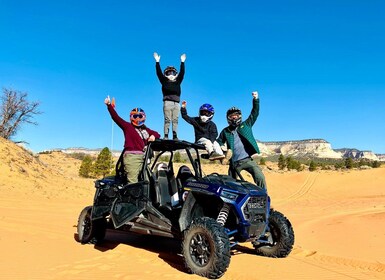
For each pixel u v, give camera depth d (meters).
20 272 6.08
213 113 9.07
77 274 6.15
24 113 41.34
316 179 56.69
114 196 8.04
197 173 7.44
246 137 8.49
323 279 6.63
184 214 6.92
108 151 52.38
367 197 40.84
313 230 14.07
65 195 22.66
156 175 7.82
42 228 10.05
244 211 6.65
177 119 9.88
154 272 6.41
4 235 8.77
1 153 25.16
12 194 19.66
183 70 9.86
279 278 6.52
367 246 10.66
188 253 6.41
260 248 8.16
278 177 60.03
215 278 6.13
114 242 8.81
